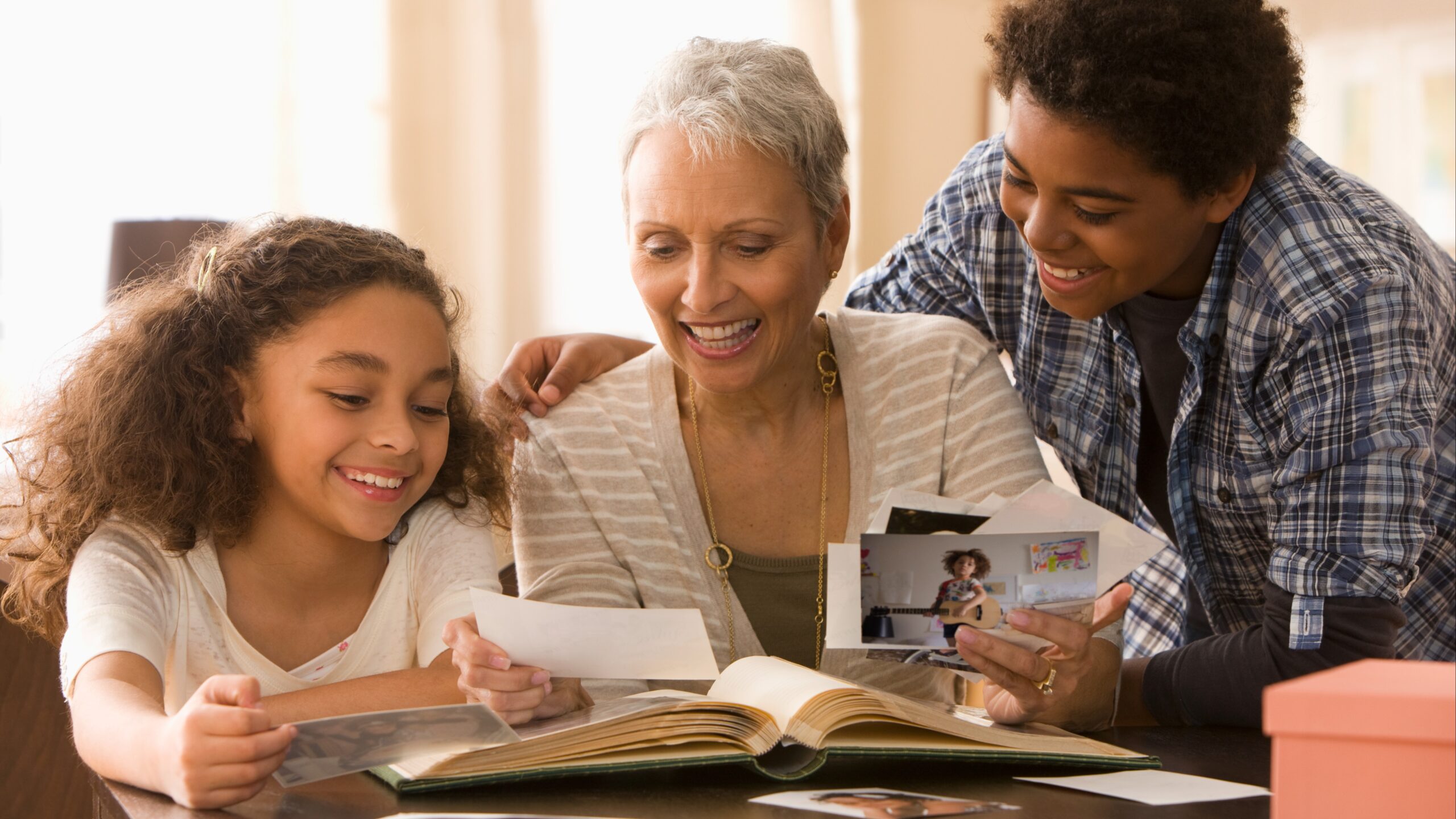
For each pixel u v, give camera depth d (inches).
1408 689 23.9
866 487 58.6
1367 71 159.6
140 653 44.9
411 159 173.8
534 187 180.2
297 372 51.0
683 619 43.3
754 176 51.6
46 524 52.9
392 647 55.6
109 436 51.8
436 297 54.8
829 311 63.8
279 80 167.2
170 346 52.6
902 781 38.3
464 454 59.0
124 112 159.3
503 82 178.2
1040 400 66.9
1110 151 48.1
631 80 183.9
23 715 59.4
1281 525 53.1
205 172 164.2
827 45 193.5
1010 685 45.1
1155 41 47.1
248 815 34.2
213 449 51.9
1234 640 52.9
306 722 35.0
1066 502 43.9
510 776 35.5
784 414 58.9
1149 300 59.7
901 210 198.1
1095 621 47.2
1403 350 51.2
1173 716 53.7
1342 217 54.5
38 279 154.9
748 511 59.2
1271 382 55.3
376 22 171.8
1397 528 50.3
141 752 36.2
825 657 57.3
